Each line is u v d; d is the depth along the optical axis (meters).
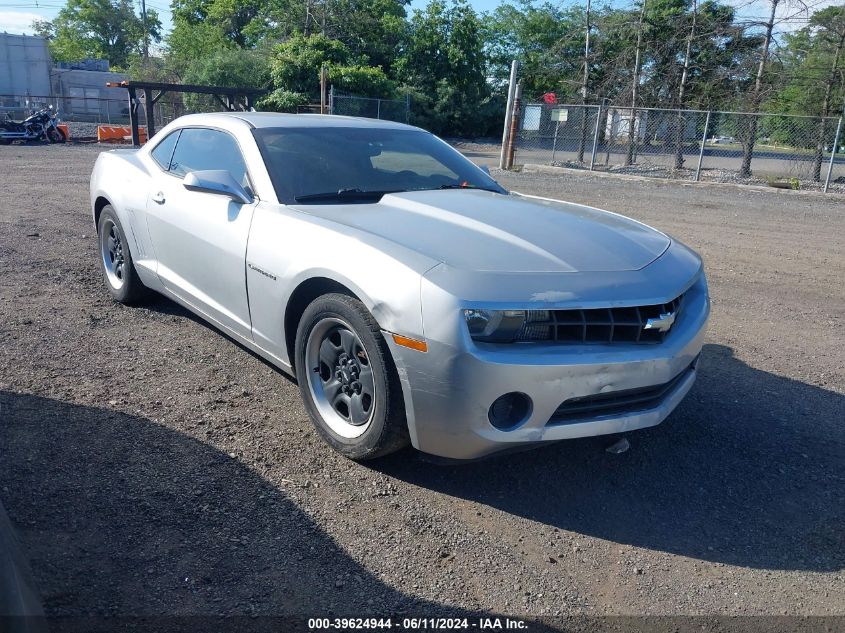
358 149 4.50
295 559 2.72
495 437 2.94
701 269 3.90
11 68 40.03
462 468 3.48
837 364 5.23
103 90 47.38
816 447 3.89
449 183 4.57
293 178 4.04
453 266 3.03
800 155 19.78
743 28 20.73
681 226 11.48
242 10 54.53
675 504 3.28
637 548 2.94
